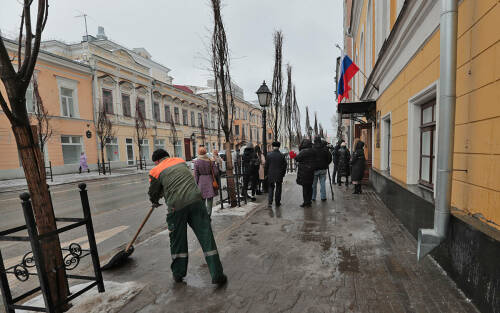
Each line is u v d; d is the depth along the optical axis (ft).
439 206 8.82
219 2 21.11
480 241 7.11
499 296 6.32
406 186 14.85
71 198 32.24
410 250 11.71
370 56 30.96
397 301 7.98
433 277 9.23
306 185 21.20
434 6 11.21
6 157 51.85
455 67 8.34
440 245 9.78
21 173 54.19
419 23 13.07
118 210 24.73
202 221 9.86
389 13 21.09
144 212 23.61
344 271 10.03
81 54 70.74
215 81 24.27
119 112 78.33
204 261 11.69
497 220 6.98
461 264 8.22
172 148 100.27
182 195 9.68
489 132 7.29
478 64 7.80
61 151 61.67
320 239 13.62
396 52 17.52
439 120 8.69
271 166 21.88
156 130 92.48
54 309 7.47
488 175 7.35
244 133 152.66
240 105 149.79
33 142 7.69
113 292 8.98
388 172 23.06
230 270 10.59
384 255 11.32
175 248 9.77
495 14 6.97
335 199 23.93
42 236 7.27
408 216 13.94
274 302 8.27
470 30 8.23
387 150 24.30
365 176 32.65
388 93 21.11
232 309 8.00
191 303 8.41
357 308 7.75
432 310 7.48
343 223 16.30
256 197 27.12
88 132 68.28
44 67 58.18
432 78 11.65
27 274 7.44
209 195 18.58
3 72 6.98
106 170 71.10
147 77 88.48
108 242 15.79
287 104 58.44
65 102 63.98
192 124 113.80
